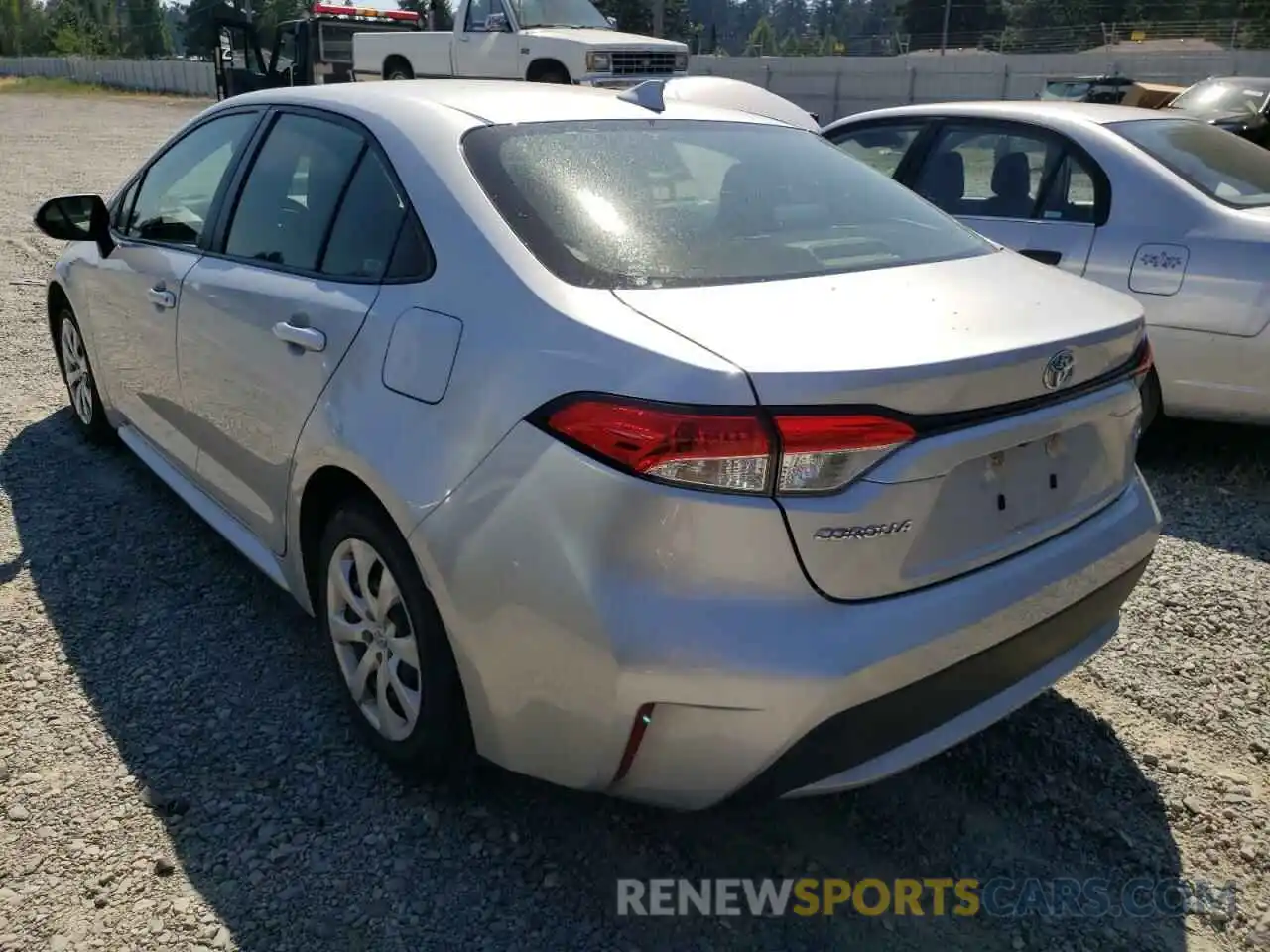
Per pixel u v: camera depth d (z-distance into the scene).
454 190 2.60
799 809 2.72
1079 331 2.38
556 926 2.32
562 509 2.10
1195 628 3.60
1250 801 2.78
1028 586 2.32
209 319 3.30
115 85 48.38
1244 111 14.34
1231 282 4.54
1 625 3.44
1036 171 5.30
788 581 2.03
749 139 3.22
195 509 3.72
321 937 2.27
